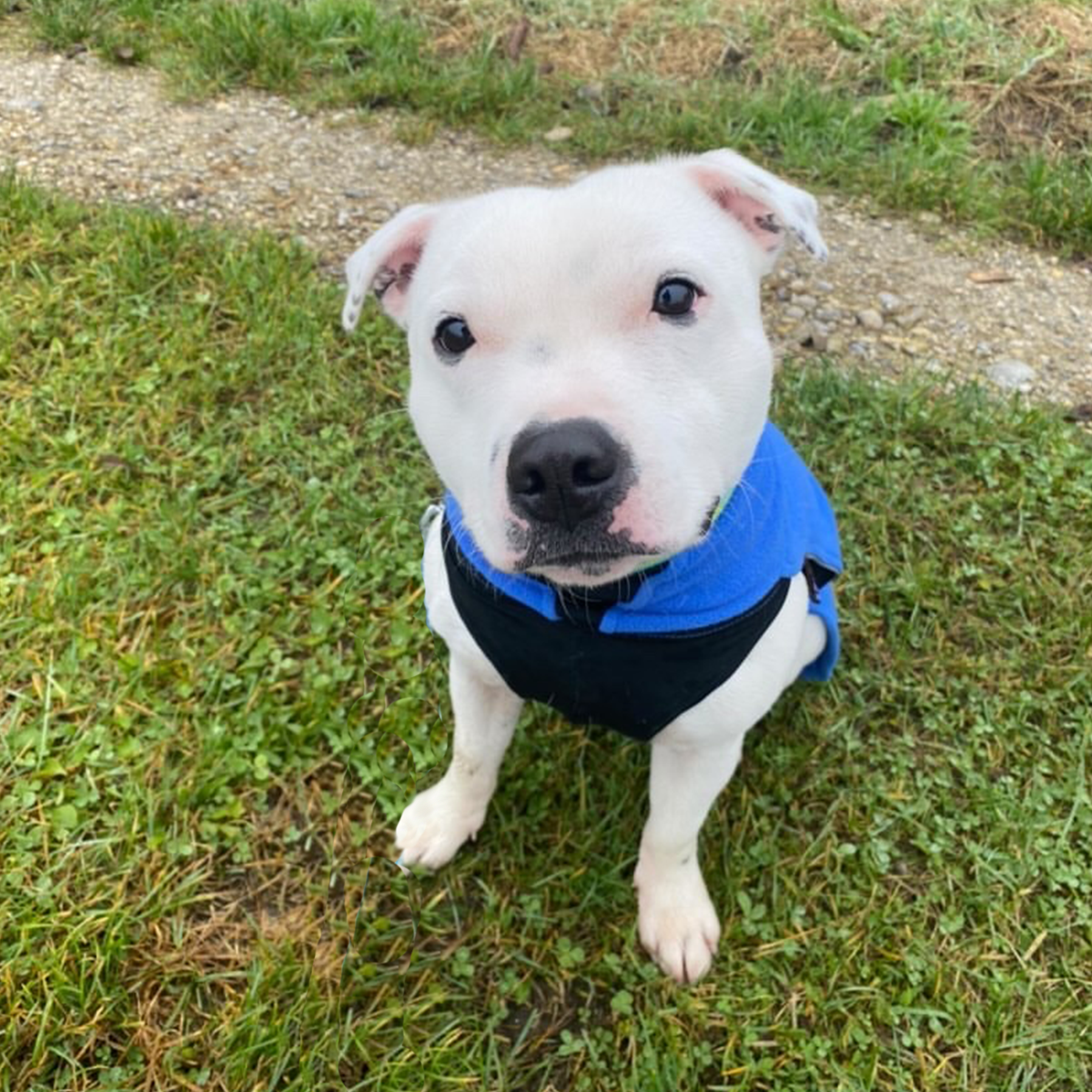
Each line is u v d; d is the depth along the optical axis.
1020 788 0.63
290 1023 0.52
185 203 1.03
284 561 0.71
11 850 0.56
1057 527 0.77
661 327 0.37
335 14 1.25
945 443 0.82
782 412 0.83
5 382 0.80
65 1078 0.49
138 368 0.83
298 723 0.63
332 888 0.58
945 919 0.57
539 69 1.24
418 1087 0.50
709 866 0.59
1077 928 0.57
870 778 0.63
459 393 0.40
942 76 1.22
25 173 1.04
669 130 1.13
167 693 0.64
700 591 0.42
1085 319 0.97
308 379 0.83
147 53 1.23
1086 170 1.10
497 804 0.61
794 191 0.45
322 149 1.12
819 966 0.56
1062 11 1.29
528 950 0.56
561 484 0.34
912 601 0.72
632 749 0.64
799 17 1.29
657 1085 0.51
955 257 1.03
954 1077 0.52
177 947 0.54
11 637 0.65
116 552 0.70
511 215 0.38
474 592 0.45
